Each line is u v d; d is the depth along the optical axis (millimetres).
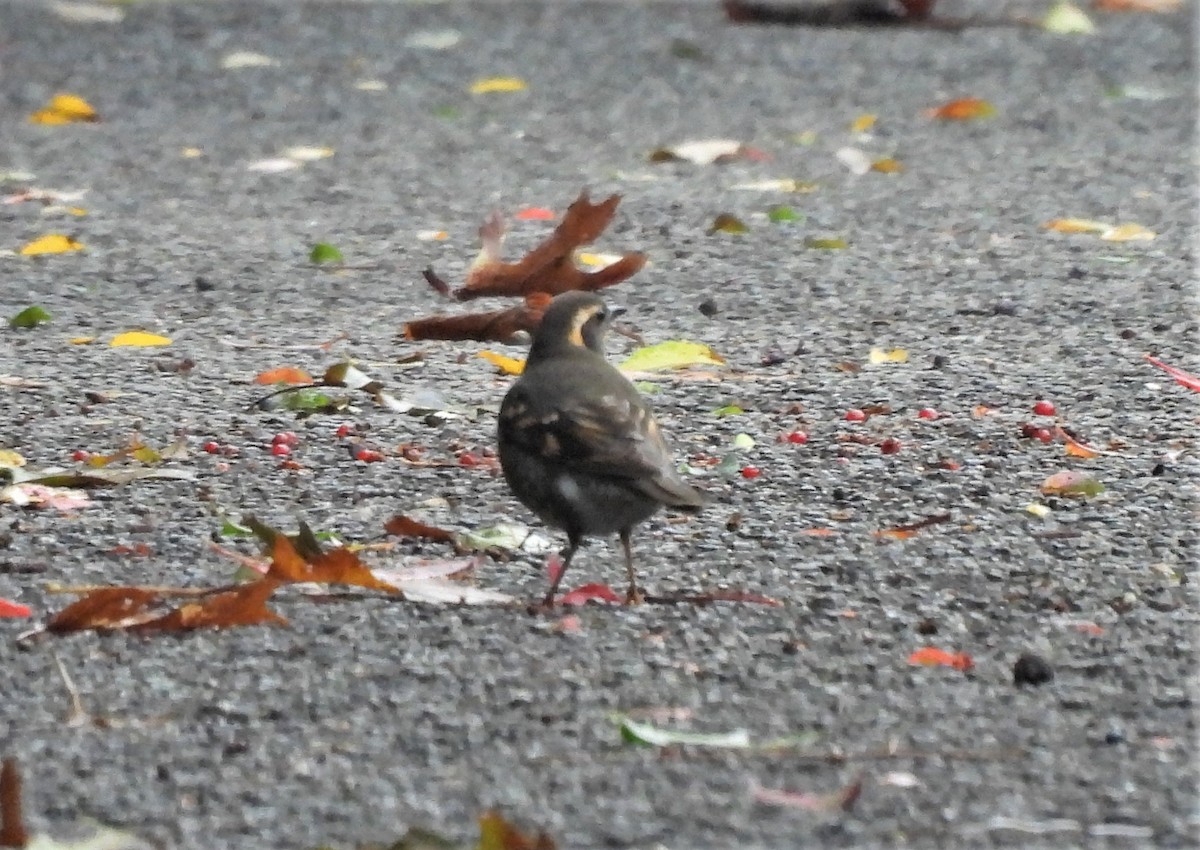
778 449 12453
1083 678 8805
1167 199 19562
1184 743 8094
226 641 9195
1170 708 8469
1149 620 9539
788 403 13516
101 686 8648
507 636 9297
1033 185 20156
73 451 12406
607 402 9930
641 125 22688
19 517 11109
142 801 7539
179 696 8547
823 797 7551
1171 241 18047
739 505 11398
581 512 9812
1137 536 10797
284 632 9312
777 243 18094
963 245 17984
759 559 10461
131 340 14992
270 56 25750
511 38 27047
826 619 9547
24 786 7660
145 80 24469
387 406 13367
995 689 8672
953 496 11516
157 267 17234
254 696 8547
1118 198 19609
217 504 11398
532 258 16016
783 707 8445
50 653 9031
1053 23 27688
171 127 22406
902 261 17469
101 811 7453
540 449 9867
